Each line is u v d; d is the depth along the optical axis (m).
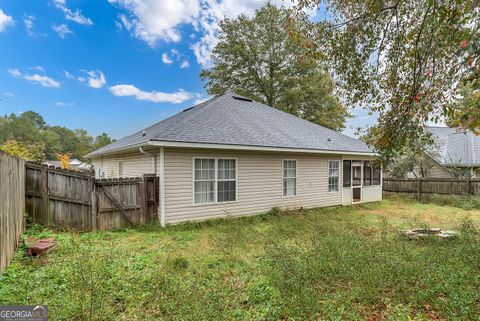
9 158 4.52
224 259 5.06
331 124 26.02
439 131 21.08
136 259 5.05
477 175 17.12
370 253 4.61
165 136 7.93
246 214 9.76
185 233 7.34
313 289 3.56
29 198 6.82
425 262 4.40
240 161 9.66
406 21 4.48
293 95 25.20
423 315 3.03
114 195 7.65
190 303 3.12
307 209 11.48
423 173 17.58
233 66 27.23
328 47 4.96
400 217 9.93
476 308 3.00
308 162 11.73
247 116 12.05
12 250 4.70
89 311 2.93
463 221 6.68
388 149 4.68
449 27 3.27
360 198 13.80
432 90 3.74
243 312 3.15
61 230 7.01
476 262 4.26
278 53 26.48
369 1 4.40
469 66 2.83
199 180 8.77
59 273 4.10
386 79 4.95
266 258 4.90
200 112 10.59
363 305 3.25
